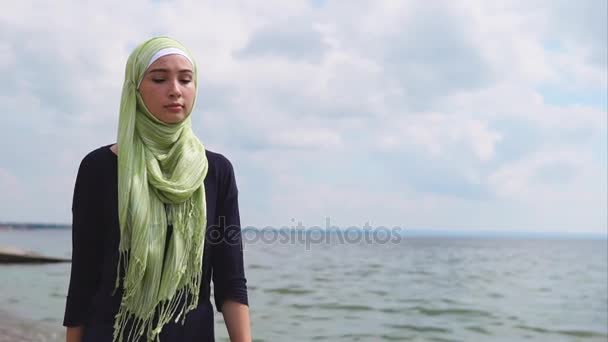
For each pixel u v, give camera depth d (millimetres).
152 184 1649
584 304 17469
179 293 1701
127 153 1652
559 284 24969
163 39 1720
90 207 1712
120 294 1677
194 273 1707
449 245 104938
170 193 1654
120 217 1631
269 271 26984
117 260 1679
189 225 1698
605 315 14844
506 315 14375
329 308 14039
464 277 26891
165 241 1677
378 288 19828
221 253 1849
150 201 1650
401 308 14797
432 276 27000
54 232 134000
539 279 27609
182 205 1702
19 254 21531
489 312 14812
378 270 29984
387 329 11484
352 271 28406
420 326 12125
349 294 17438
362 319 12555
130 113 1679
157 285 1648
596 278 29344
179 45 1733
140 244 1609
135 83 1686
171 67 1676
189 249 1696
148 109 1674
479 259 49312
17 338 7754
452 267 35594
